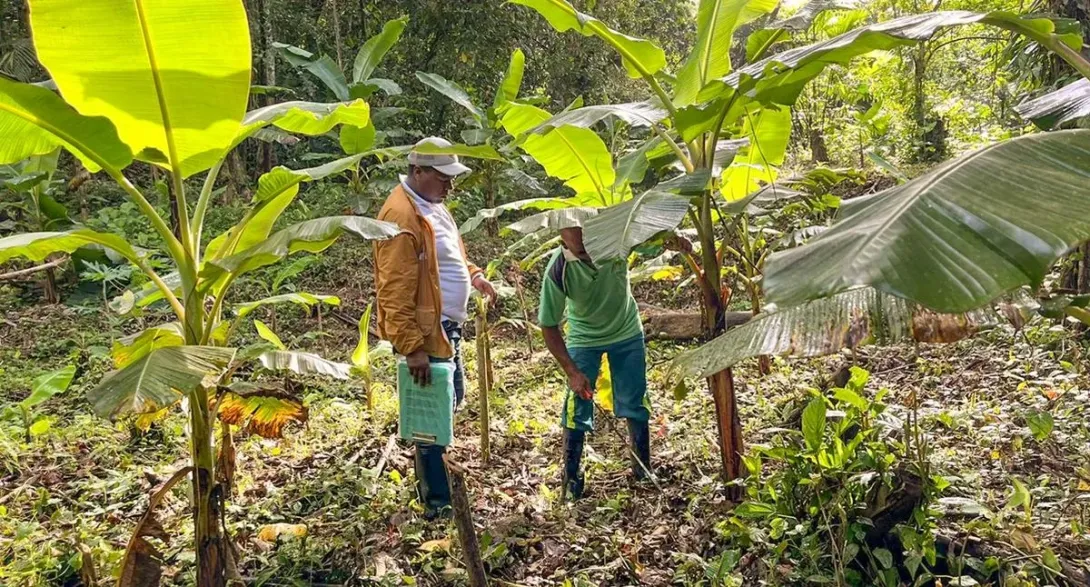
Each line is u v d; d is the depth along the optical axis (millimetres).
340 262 9109
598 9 13078
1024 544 2605
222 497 2600
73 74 2219
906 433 2934
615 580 3055
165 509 3730
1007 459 3551
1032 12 5723
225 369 2496
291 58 8625
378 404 5309
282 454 4496
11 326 7219
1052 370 4871
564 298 3773
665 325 7180
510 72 8336
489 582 3084
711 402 5219
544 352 6840
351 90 8586
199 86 2332
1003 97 11711
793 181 4172
